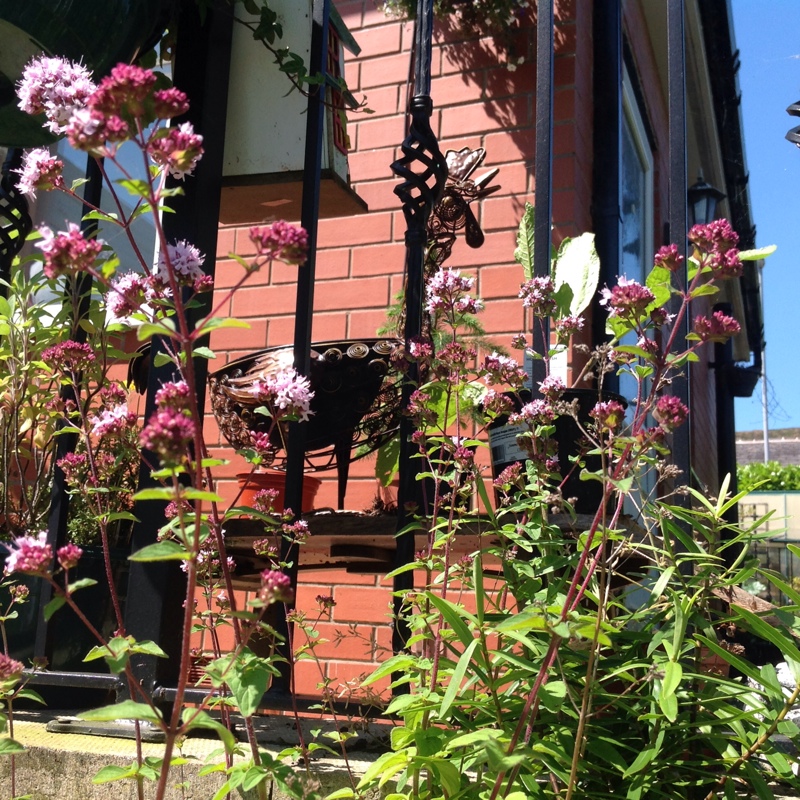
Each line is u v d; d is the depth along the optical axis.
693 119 6.55
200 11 2.15
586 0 3.95
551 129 1.95
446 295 1.74
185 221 2.03
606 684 1.50
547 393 1.65
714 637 1.46
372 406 2.41
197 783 1.56
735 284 7.54
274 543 1.80
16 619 2.28
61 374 2.00
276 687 1.74
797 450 27.36
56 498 2.08
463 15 3.79
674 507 1.57
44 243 1.10
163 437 0.98
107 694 2.43
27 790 1.65
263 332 3.96
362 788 1.40
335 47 2.48
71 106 1.34
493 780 1.31
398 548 1.80
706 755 1.48
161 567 1.83
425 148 1.98
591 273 1.99
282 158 2.29
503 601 1.96
